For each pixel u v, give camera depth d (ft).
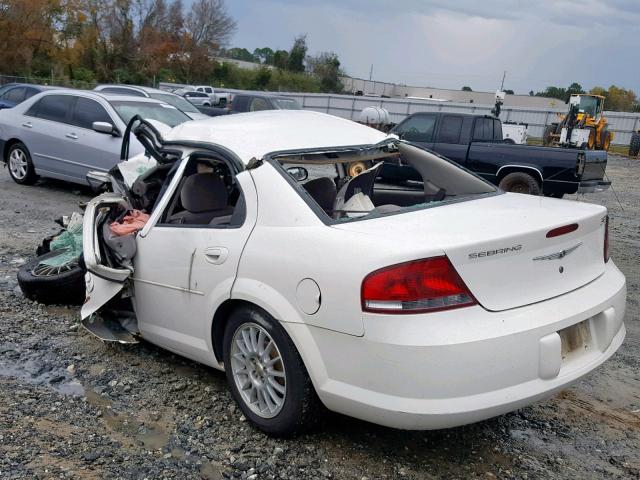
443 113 41.73
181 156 13.78
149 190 16.17
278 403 11.16
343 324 9.84
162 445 11.24
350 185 14.35
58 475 10.17
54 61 174.50
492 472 10.84
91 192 34.73
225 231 11.92
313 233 10.57
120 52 199.93
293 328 10.46
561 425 12.59
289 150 12.54
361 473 10.61
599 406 13.51
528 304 10.10
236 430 11.78
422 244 9.57
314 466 10.73
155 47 204.95
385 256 9.54
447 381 9.22
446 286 9.45
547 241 10.44
